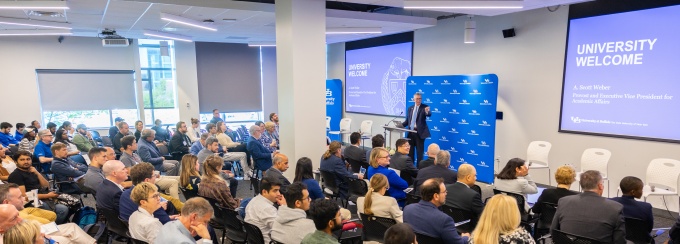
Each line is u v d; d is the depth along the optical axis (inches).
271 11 253.1
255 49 492.4
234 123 495.5
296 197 108.9
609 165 231.0
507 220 86.7
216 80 476.1
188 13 257.1
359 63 430.6
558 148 255.6
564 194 135.5
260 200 125.5
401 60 375.6
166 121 468.1
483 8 204.5
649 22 206.2
